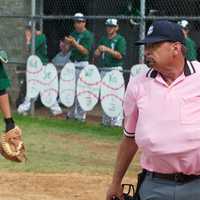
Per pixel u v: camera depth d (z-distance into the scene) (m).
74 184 17.52
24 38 33.28
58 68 29.70
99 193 16.64
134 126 9.17
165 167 8.73
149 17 26.03
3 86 9.88
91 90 27.80
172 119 8.61
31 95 29.75
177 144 8.59
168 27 8.71
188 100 8.63
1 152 10.11
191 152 8.59
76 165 20.06
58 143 23.84
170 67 8.71
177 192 8.74
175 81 8.71
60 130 26.41
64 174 18.62
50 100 29.28
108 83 27.17
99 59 29.11
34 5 29.84
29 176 18.25
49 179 17.97
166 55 8.69
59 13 35.62
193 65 8.85
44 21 34.72
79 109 28.41
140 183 9.09
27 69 29.73
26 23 33.34
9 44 33.62
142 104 8.83
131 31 33.03
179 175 8.72
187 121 8.58
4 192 16.48
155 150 8.66
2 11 33.78
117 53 26.92
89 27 35.47
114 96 27.06
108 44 27.17
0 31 33.78
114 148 23.25
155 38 8.68
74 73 28.22
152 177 8.89
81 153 22.14
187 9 33.19
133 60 33.12
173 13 33.25
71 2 35.69
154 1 33.06
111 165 20.23
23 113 30.00
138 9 32.72
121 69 27.08
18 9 33.66
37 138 24.64
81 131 26.34
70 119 28.70
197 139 8.56
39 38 30.17
